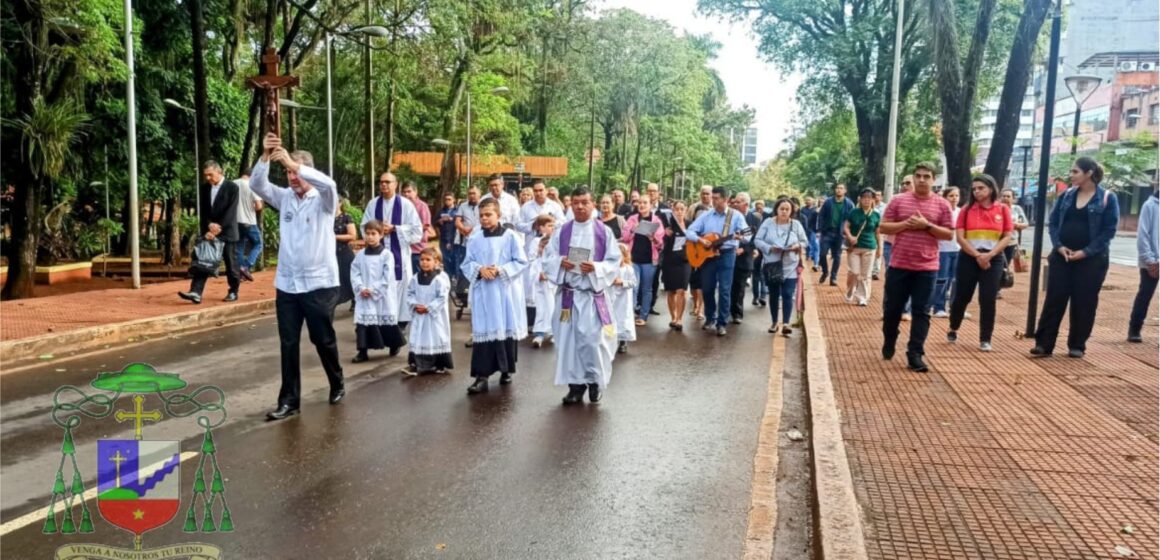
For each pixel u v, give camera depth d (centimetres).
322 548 416
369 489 500
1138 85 4222
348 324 1169
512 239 767
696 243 1103
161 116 2123
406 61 2448
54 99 1466
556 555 411
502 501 482
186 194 2375
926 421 604
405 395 745
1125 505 441
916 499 450
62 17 1359
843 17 2778
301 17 1819
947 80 1554
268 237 2253
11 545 419
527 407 704
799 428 651
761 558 412
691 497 492
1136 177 3027
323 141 3509
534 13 3089
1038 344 851
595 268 698
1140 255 910
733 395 757
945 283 1154
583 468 542
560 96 4166
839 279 1809
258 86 646
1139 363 810
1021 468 499
